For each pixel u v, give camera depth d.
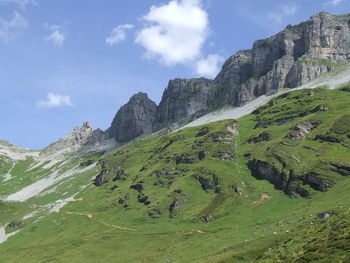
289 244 149.88
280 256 137.88
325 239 130.50
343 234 126.50
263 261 143.00
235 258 187.75
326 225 148.50
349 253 110.69
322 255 117.00
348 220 140.12
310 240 139.38
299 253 129.75
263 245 193.00
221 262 185.62
